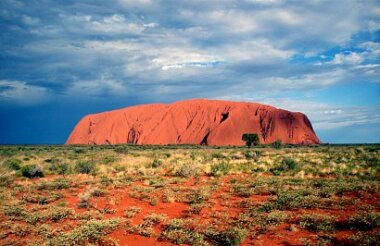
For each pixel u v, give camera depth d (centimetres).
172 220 1299
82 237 1142
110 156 4378
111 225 1246
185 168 2392
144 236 1179
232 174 2405
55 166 3106
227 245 1059
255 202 1512
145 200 1661
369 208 1318
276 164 2834
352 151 4334
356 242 994
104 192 1831
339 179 1967
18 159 3778
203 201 1567
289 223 1218
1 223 1359
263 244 1052
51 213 1440
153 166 3006
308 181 1919
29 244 1136
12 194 1948
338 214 1278
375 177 2020
